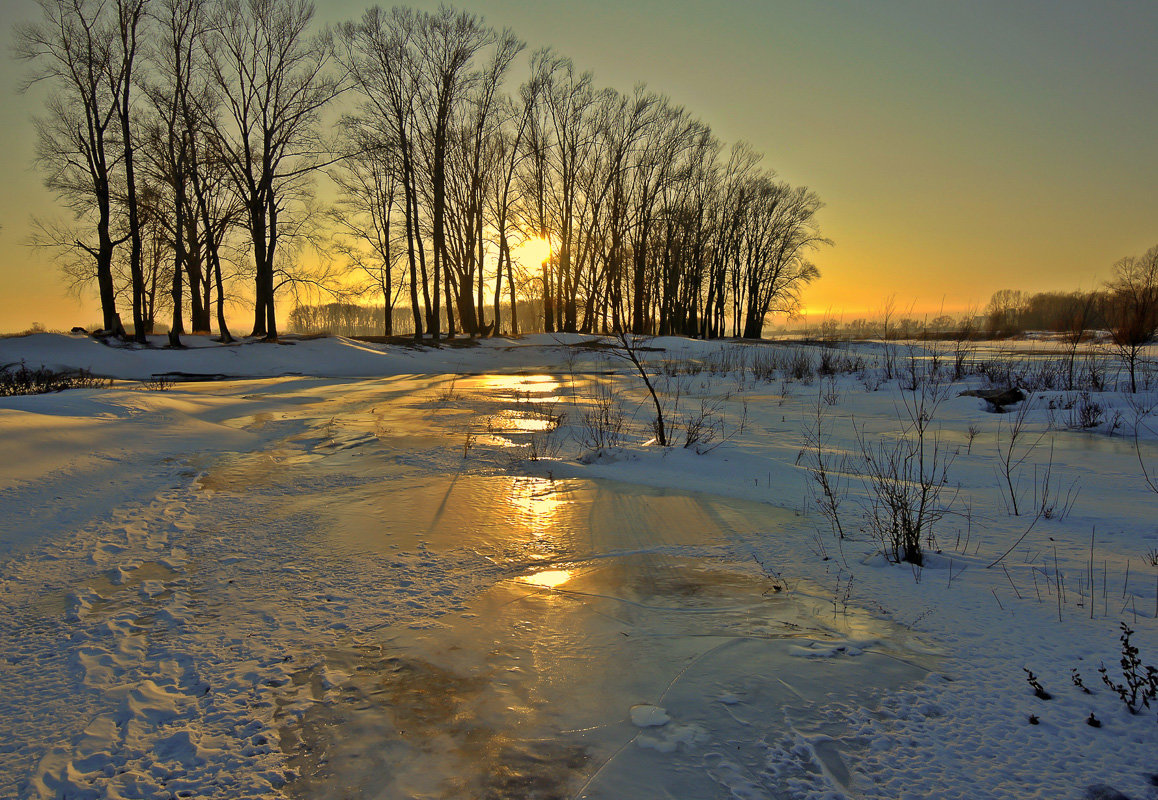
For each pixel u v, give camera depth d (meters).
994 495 6.42
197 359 25.03
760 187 51.69
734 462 7.79
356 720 2.88
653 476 7.27
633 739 2.74
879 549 4.93
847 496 6.43
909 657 3.37
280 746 2.71
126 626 3.76
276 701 3.03
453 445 9.15
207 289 34.09
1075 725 2.75
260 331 30.38
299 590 4.27
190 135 27.08
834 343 30.77
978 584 4.24
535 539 5.25
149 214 28.14
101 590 4.27
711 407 13.34
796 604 4.03
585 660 3.38
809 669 3.26
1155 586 4.10
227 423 11.09
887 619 3.80
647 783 2.47
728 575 4.51
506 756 2.64
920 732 2.75
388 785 2.48
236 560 4.80
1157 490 6.44
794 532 5.41
